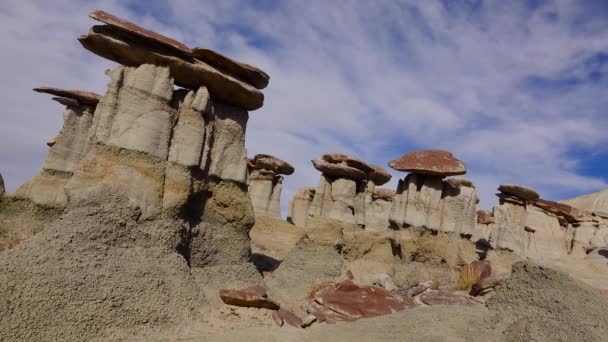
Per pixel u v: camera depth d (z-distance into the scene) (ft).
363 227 98.58
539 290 46.91
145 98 59.67
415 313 53.36
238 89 67.77
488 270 69.46
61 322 41.73
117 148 56.80
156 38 59.26
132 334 45.62
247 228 71.26
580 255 132.46
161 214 58.18
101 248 50.31
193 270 61.77
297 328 54.39
